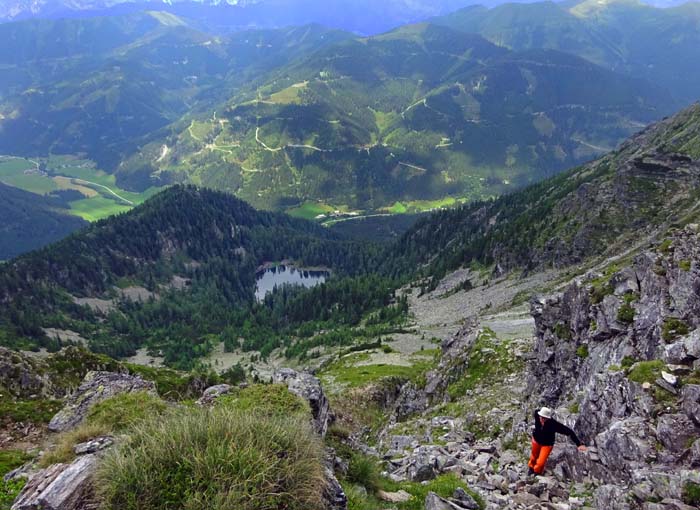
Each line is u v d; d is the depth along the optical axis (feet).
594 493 49.42
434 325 500.74
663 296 79.61
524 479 57.11
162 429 35.45
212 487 30.91
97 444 45.14
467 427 114.52
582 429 68.28
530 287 447.83
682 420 51.01
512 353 159.74
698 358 59.00
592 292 104.73
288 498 32.94
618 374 64.75
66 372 111.14
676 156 453.58
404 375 301.02
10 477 46.06
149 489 31.24
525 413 106.93
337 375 320.50
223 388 68.18
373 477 53.78
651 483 44.65
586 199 512.63
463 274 655.35
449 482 56.24
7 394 96.07
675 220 350.23
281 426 38.17
